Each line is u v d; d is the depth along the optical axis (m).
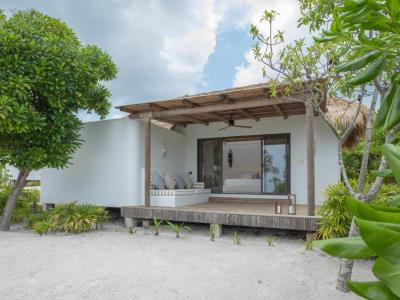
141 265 4.31
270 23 3.89
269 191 9.08
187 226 7.32
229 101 6.72
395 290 0.60
